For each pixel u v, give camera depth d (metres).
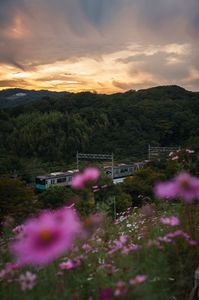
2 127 103.00
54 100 134.12
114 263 3.05
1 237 4.22
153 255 2.99
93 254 3.48
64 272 2.96
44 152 94.62
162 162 38.38
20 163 72.06
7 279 2.68
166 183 2.45
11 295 2.46
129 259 2.94
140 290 2.04
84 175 2.79
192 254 3.40
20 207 16.91
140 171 30.06
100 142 101.38
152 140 107.69
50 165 86.31
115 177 58.41
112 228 5.04
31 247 1.62
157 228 4.14
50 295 2.49
